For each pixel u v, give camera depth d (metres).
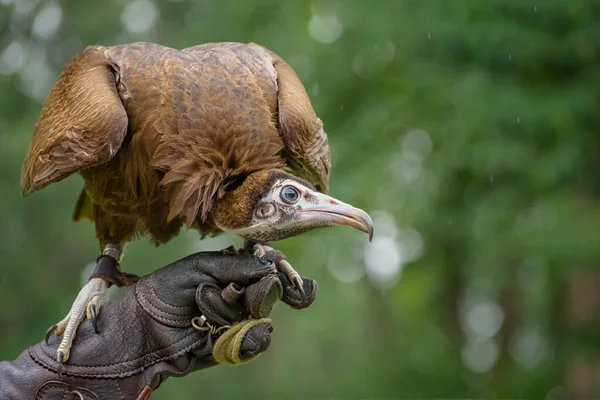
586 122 18.22
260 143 6.99
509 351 29.06
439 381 30.00
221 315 6.52
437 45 18.98
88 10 23.81
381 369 32.22
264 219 6.77
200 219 7.26
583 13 17.62
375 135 20.55
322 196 6.75
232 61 7.59
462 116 17.75
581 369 22.16
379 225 23.94
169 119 7.04
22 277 23.88
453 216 21.45
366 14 19.28
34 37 24.73
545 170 17.55
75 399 6.59
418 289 32.66
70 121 7.27
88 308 6.88
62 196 23.42
